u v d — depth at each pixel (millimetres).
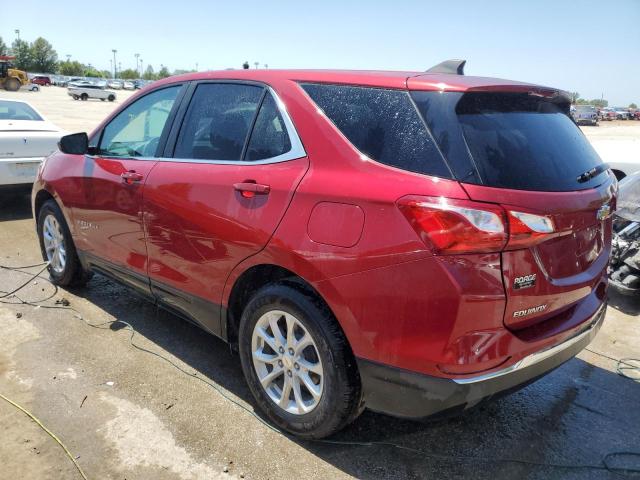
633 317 4742
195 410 3043
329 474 2590
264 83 3037
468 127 2309
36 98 44844
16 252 5715
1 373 3314
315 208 2525
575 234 2562
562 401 3330
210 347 3805
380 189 2328
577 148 2781
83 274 4621
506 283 2197
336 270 2426
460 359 2197
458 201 2150
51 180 4434
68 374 3346
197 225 3098
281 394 2844
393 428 2969
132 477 2508
